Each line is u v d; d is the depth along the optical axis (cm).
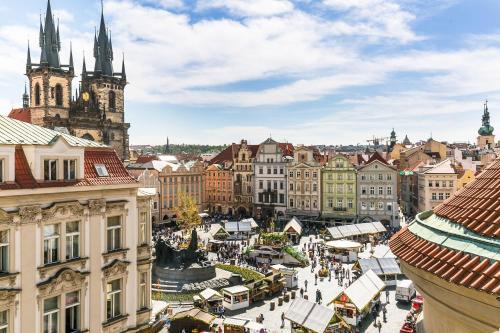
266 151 14050
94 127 14938
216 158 17000
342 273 7100
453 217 1356
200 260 6869
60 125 13912
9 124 2878
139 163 15712
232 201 15275
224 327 4772
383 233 11031
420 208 13275
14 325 2467
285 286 6631
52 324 2684
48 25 14212
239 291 5819
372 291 5459
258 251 8331
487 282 977
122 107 16300
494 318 979
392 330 4984
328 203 12888
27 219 2533
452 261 1122
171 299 6025
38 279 2588
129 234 3180
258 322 5256
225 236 10375
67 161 2814
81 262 2827
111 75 16100
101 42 15862
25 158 2622
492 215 1212
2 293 2403
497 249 1056
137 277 3253
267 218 13338
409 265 1267
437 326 1249
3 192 2405
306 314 4784
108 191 3020
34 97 14412
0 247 2459
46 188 2609
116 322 3052
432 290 1180
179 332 4694
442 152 17775
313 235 11331
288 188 13525
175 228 12962
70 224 2803
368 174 12369
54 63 14350
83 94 15088
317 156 15275
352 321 5091
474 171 12812
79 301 2830
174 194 14425
